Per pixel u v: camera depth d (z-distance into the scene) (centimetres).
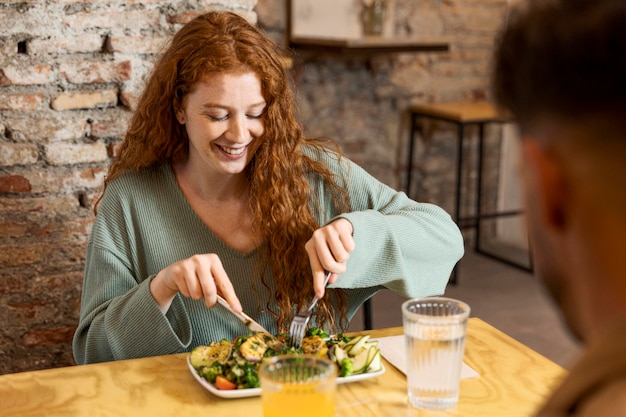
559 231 37
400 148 428
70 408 111
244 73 142
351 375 117
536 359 129
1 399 114
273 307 154
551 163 36
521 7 37
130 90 204
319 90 404
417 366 110
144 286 134
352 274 142
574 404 35
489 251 432
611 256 34
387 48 371
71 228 206
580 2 34
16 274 203
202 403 112
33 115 197
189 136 149
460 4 424
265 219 152
